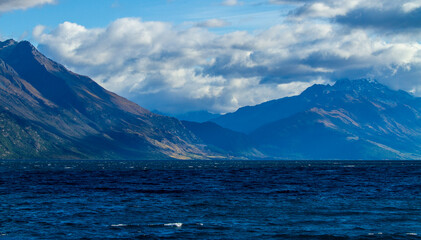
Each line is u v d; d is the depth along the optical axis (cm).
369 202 8712
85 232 5741
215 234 5631
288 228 6000
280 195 10131
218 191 11162
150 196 9894
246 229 5934
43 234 5628
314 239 5409
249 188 12125
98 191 11100
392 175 19812
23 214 7106
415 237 5481
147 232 5738
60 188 12050
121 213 7244
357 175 19862
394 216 6950
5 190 11362
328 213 7256
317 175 19850
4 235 5575
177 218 6762
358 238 5434
